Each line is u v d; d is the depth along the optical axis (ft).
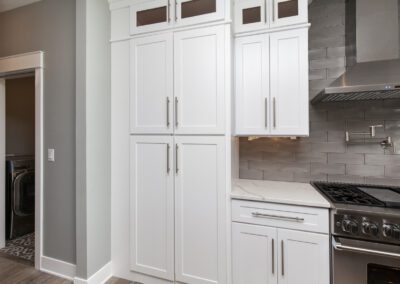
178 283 6.20
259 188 6.30
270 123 6.10
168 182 6.23
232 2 6.11
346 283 4.74
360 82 5.18
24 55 7.30
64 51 6.81
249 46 6.25
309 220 5.08
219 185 5.79
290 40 5.91
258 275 5.49
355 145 6.58
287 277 5.24
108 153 6.89
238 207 5.68
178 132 6.12
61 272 6.83
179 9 6.12
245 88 6.30
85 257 6.26
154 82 6.36
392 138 6.28
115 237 6.89
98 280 6.52
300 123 5.87
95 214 6.47
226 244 5.72
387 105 6.31
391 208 4.69
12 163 9.65
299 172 7.08
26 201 10.01
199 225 5.97
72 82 6.70
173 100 6.17
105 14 6.77
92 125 6.37
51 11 7.04
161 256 6.32
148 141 6.43
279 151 7.27
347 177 6.65
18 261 7.76
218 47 5.79
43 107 7.09
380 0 5.63
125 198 6.77
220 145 5.77
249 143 7.57
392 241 4.43
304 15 5.76
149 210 6.45
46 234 7.10
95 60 6.45
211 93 5.85
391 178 6.30
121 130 6.81
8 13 7.70
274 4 5.99
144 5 6.47
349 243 4.66
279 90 6.02
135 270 6.61
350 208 4.72
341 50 6.64
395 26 5.54
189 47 6.02
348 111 6.63
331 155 6.79
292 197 5.39
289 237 5.22
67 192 6.78
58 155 6.88
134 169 6.59
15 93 11.41
